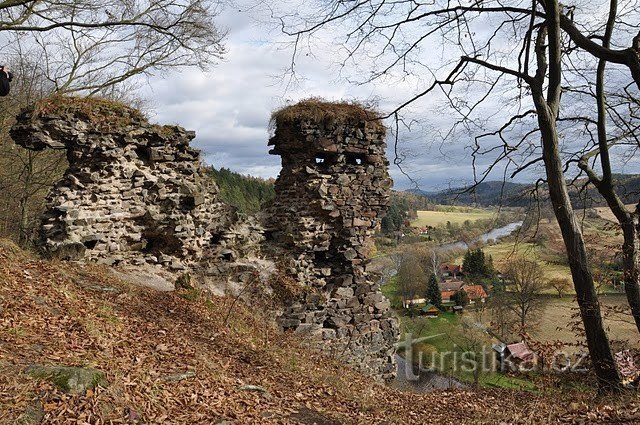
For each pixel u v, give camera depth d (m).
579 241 7.34
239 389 5.50
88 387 4.06
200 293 9.02
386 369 11.52
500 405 7.34
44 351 4.63
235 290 10.37
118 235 9.73
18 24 11.34
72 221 9.08
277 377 6.64
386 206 12.06
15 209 16.23
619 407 6.12
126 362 5.10
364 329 11.36
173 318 7.48
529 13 7.64
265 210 12.29
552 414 6.07
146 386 4.64
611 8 8.57
